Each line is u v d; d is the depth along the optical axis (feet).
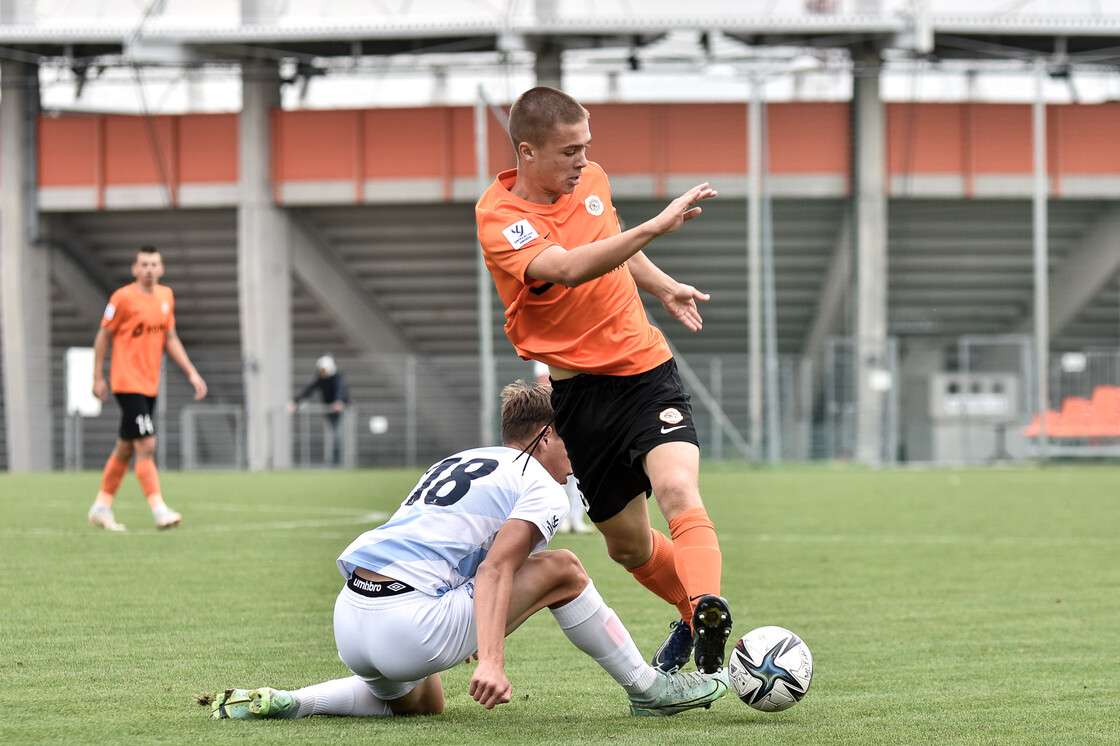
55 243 302.66
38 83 284.61
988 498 162.91
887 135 281.13
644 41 279.28
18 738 35.27
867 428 275.18
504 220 41.19
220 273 315.58
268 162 286.05
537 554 39.73
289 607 65.67
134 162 289.74
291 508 146.41
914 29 270.26
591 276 38.78
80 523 121.29
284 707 38.52
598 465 42.50
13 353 285.23
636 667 39.55
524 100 40.88
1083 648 54.39
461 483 39.17
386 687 39.17
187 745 34.37
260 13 280.51
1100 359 282.77
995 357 314.55
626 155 279.28
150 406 112.06
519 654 53.31
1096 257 305.53
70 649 52.49
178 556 91.09
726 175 279.49
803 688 39.19
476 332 321.52
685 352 320.70
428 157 281.33
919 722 38.68
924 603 69.26
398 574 37.45
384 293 315.37
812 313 312.71
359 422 295.89
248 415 286.25
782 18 266.98
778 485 195.11
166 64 280.51
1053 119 284.20
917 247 302.45
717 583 37.73
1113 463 276.41
